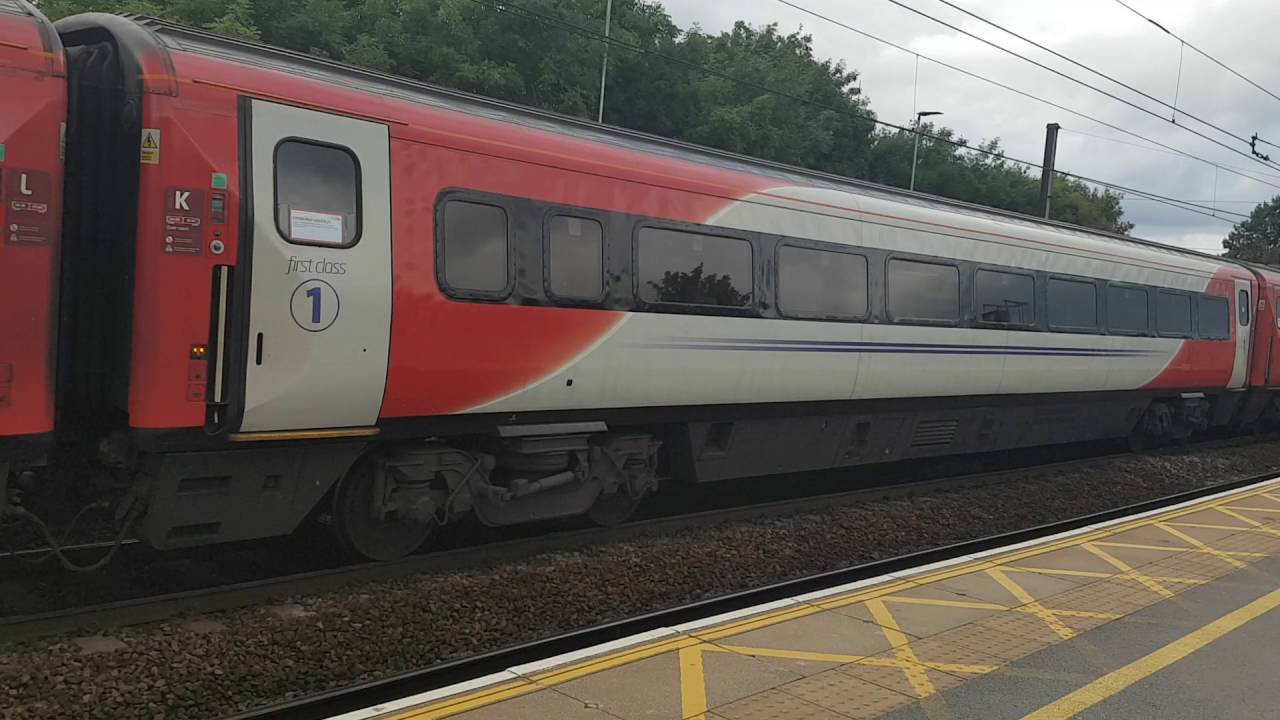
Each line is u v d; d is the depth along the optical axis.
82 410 5.47
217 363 5.19
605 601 6.15
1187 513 9.41
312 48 22.97
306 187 5.52
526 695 4.16
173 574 6.01
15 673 4.23
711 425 8.38
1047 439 12.58
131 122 5.06
